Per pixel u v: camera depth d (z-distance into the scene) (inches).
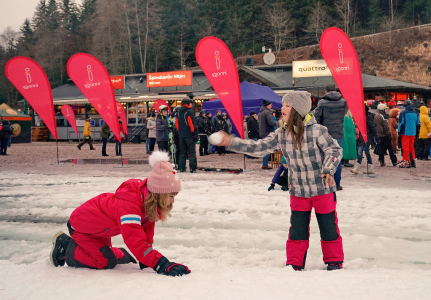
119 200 103.0
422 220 187.6
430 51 2271.2
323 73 1099.9
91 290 90.0
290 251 119.7
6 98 3486.7
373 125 365.1
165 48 3100.4
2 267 114.2
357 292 86.2
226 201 237.3
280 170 268.1
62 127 1314.0
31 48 3550.7
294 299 81.7
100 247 108.8
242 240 159.5
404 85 1109.1
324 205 116.3
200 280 96.7
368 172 368.2
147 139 710.5
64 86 1547.7
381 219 192.5
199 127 642.8
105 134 644.7
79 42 3383.4
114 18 2918.3
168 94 1200.2
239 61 2795.3
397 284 93.0
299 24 3085.6
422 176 359.3
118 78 1285.7
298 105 112.7
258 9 3174.2
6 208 226.4
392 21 2716.5
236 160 561.3
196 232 172.7
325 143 112.0
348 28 2898.6
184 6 3319.4
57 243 113.3
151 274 103.4
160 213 104.5
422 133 521.7
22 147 940.0
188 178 350.9
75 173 396.2
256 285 92.3
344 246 150.1
